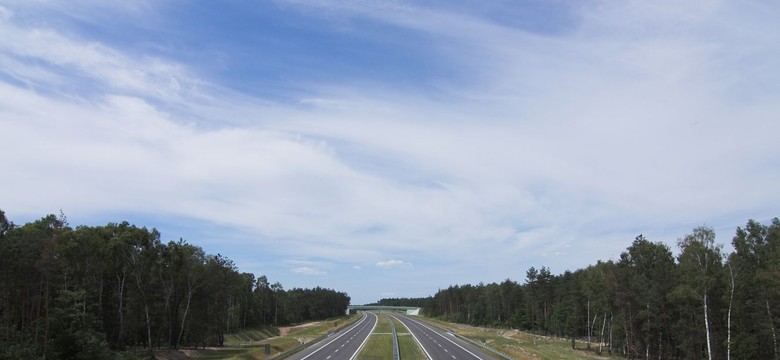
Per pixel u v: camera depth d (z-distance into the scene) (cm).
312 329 14762
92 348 5119
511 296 17450
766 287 5950
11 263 5041
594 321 10681
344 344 8888
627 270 8300
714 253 6272
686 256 6450
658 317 7650
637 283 7994
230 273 10431
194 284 8919
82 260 6506
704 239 6359
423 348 8250
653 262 8631
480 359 6738
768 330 5909
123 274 7419
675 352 8331
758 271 6031
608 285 8362
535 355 7406
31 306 6000
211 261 9144
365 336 10981
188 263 8675
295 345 9025
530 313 15338
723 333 6725
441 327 16112
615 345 9550
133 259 7331
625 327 8225
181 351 8162
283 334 15175
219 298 10344
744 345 6025
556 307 13062
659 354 8006
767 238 6825
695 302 6881
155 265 7738
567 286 13250
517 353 7569
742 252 6881
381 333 11988
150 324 8019
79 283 6756
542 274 14812
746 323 6294
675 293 6500
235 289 11719
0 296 5734
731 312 6381
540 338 12719
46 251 5269
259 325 16062
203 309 9212
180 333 8612
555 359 7106
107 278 7562
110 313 7488
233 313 12344
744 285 6188
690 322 7069
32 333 5275
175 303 8819
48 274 5372
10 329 5216
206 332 9475
